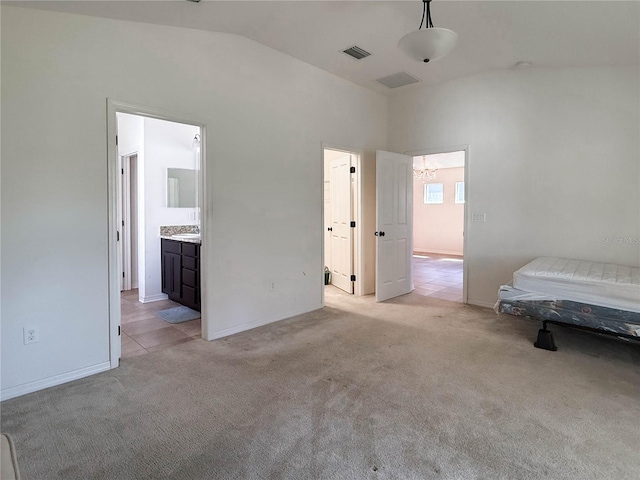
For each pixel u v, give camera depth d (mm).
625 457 1749
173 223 4934
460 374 2625
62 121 2461
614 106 3617
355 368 2732
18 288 2334
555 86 3900
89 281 2615
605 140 3678
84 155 2561
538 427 1991
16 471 1012
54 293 2471
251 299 3650
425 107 4852
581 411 2146
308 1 2742
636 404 2223
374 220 5188
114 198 2713
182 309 4359
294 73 3943
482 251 4457
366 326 3717
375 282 5125
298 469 1678
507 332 3520
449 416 2098
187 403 2250
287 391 2393
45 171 2406
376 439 1891
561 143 3904
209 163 3254
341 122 4543
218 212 3342
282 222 3904
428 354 2990
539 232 4082
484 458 1744
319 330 3596
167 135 4871
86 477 1630
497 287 4375
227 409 2182
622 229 3631
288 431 1965
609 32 2910
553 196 3977
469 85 4434
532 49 3443
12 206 2295
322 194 4340
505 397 2305
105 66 2639
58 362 2502
